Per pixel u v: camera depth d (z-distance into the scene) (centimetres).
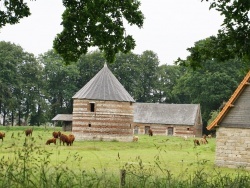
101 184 912
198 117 8469
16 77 9056
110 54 1438
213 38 1207
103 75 5312
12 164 834
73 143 4338
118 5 1388
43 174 807
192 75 8550
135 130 8550
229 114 2725
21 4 1337
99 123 5022
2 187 752
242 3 1046
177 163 2411
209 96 8331
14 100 8850
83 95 5069
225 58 1218
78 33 1411
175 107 8588
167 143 4928
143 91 10912
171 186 881
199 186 892
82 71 10794
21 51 9356
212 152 3625
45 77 10375
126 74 10806
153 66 11181
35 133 5681
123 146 4128
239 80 8256
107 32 1405
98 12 1377
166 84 11325
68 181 811
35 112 9494
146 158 2750
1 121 9794
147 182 935
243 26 1104
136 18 1405
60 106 10600
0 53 8894
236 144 2670
